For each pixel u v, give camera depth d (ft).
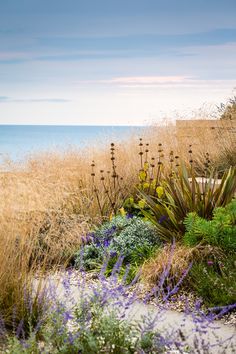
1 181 23.25
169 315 17.13
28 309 15.31
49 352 12.69
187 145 38.47
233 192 24.25
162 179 31.22
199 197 23.85
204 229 20.79
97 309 13.46
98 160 33.30
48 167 31.32
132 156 34.24
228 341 14.82
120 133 37.52
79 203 27.58
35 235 20.12
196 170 35.45
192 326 16.08
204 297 18.39
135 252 22.57
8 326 15.26
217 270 19.89
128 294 18.20
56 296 15.98
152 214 26.55
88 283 20.07
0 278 15.89
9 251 16.81
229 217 21.22
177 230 23.30
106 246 23.38
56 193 25.70
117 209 28.25
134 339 13.79
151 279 19.38
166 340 12.90
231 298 17.63
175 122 41.32
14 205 20.22
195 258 20.16
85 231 24.71
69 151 34.53
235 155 35.96
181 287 19.08
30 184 24.22
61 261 23.04
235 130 38.78
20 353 12.37
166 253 20.75
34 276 17.33
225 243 20.68
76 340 12.41
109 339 12.61
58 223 24.67
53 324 13.50
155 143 37.55
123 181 30.42
